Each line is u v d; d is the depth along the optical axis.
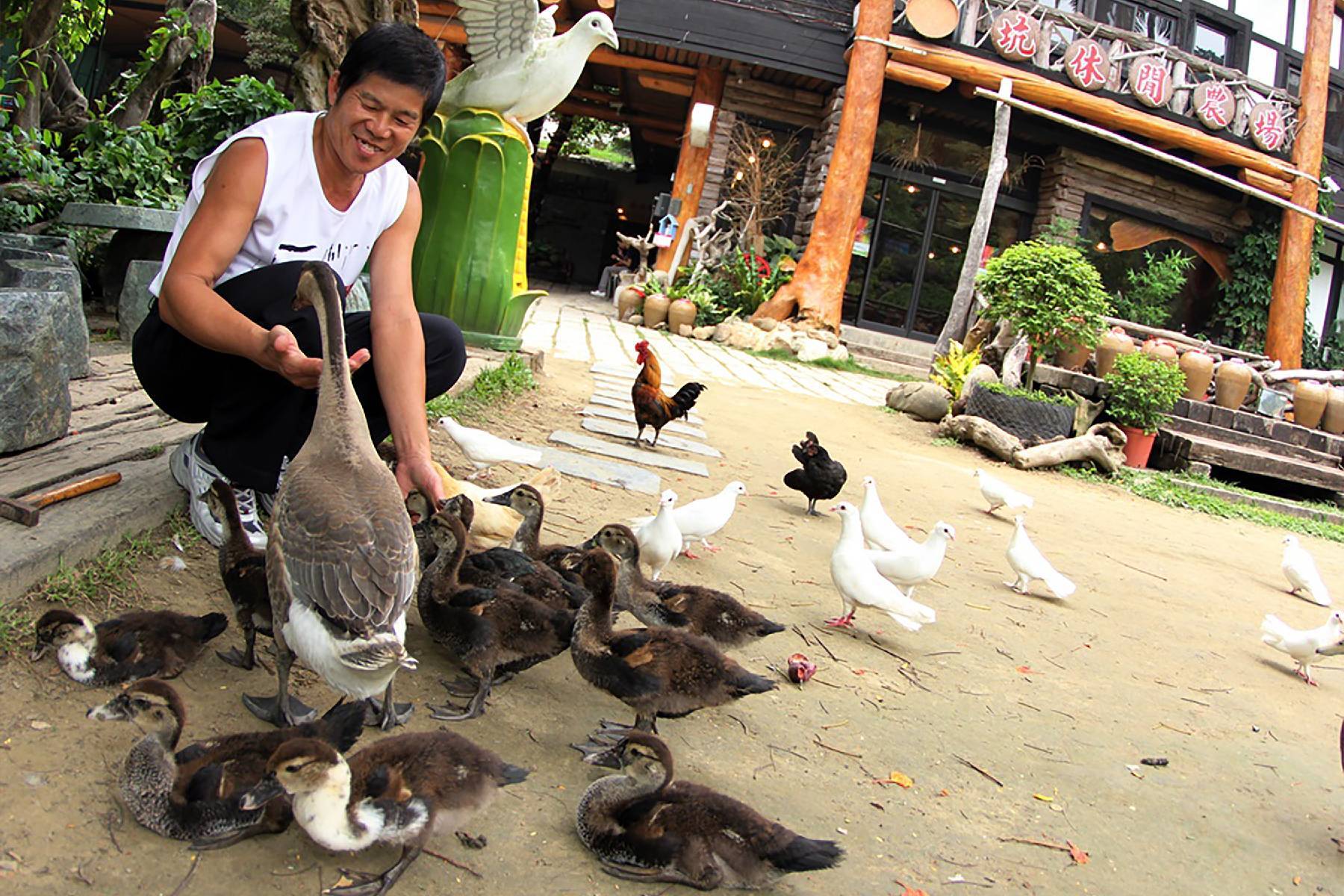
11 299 4.57
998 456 12.86
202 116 11.67
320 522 2.75
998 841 3.52
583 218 37.34
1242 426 15.91
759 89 22.98
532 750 3.46
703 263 22.70
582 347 16.06
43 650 3.11
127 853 2.51
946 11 20.22
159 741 2.62
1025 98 20.77
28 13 10.40
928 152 23.39
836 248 20.67
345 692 2.80
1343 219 25.16
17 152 10.40
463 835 2.89
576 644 3.62
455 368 4.68
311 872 2.60
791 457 10.21
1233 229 23.77
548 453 7.63
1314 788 4.52
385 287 3.92
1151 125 21.20
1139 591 7.73
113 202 10.68
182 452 4.23
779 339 20.14
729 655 4.71
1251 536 11.54
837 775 3.75
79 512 3.91
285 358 3.17
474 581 4.14
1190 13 24.20
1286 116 22.38
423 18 21.73
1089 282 13.77
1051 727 4.62
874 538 6.72
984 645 5.63
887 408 15.48
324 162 3.72
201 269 3.49
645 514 6.55
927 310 24.02
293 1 9.34
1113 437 13.76
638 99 28.17
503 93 10.04
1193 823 3.95
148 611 3.51
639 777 2.94
